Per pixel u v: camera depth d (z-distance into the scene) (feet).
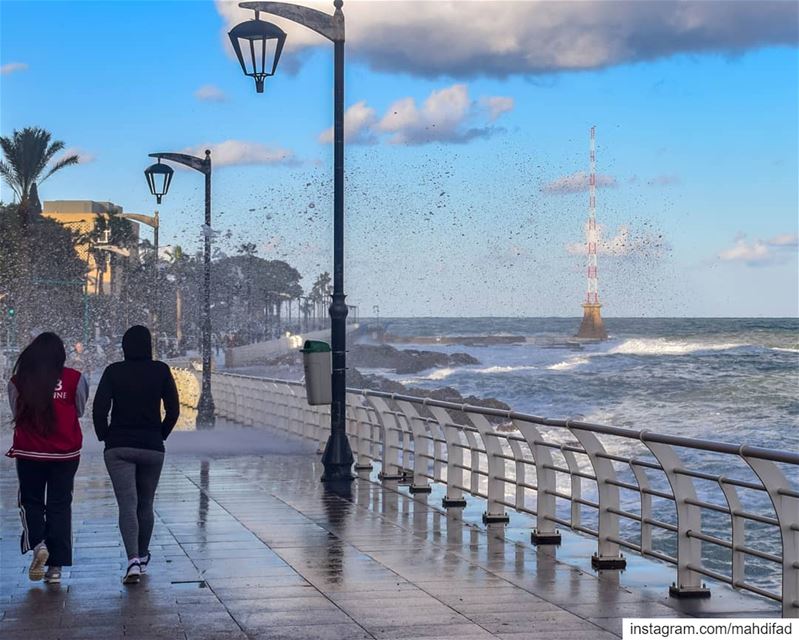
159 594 28.02
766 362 318.45
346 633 23.94
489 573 31.07
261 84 53.57
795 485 81.92
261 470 59.21
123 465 29.60
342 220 53.67
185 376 129.90
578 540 36.88
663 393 229.04
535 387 258.37
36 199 222.69
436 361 354.13
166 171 89.25
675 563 28.63
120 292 292.20
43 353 28.86
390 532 38.45
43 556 28.27
